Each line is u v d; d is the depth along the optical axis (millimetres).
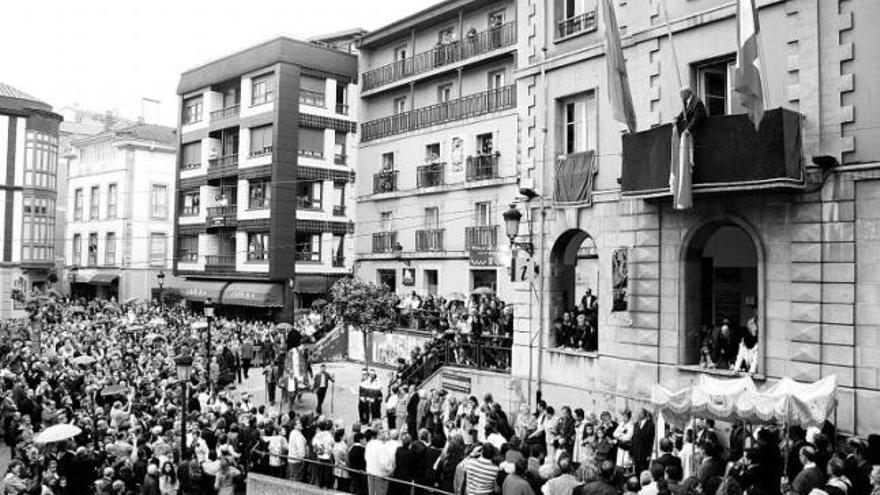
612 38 15641
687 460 12148
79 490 14461
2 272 52000
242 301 40875
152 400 20078
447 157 34656
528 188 19516
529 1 19969
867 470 9984
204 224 46188
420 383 22469
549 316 18969
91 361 24172
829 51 13641
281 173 40219
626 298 16781
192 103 48438
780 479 10750
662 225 16188
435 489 11852
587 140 18688
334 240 42469
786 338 13984
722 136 14164
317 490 14312
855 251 13141
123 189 55250
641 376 16391
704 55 15648
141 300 51156
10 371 23469
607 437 13375
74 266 59969
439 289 34156
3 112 52469
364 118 41094
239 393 25922
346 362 31453
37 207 54094
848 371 13109
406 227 36750
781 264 14117
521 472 10109
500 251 29797
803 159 13695
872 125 13070
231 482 14922
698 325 15945
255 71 42312
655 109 16594
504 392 19797
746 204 14672
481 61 33219
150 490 13797
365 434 14117
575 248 19766
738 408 11102
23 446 16328
